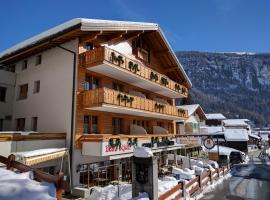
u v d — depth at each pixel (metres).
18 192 6.10
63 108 18.44
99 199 13.28
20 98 22.45
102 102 17.23
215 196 15.84
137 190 10.16
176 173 20.97
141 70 22.56
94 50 18.28
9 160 8.38
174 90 29.00
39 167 15.98
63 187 6.63
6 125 22.06
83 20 16.92
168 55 29.06
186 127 37.88
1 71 21.98
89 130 19.22
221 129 71.25
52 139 16.98
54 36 18.19
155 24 24.61
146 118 26.92
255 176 24.23
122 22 20.30
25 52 20.73
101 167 18.53
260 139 104.88
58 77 19.20
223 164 33.09
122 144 18.75
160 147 24.17
